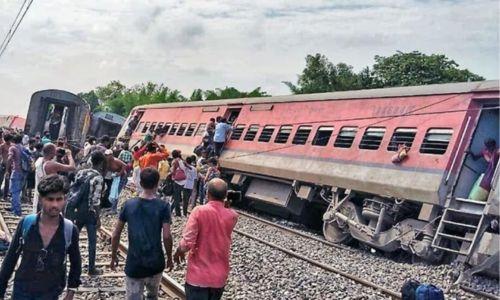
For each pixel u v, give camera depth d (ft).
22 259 14.11
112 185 44.96
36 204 29.12
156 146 48.42
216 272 17.98
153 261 18.76
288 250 41.86
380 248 45.44
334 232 50.55
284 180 59.67
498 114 43.42
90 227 28.25
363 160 48.75
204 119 79.05
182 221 50.26
